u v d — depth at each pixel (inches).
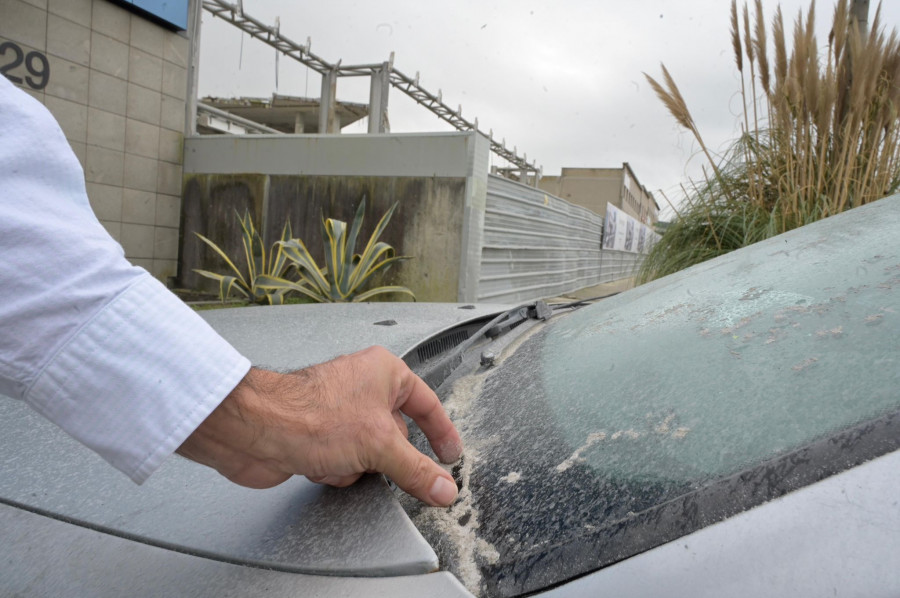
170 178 237.1
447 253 195.3
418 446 26.0
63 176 17.9
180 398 17.6
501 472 21.8
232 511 21.1
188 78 246.4
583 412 23.6
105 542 20.1
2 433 27.4
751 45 133.4
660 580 15.1
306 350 39.9
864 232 29.6
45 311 16.6
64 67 200.2
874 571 13.5
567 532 17.4
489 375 33.1
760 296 27.0
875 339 19.7
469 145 190.7
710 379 21.8
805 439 16.8
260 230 222.7
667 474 18.0
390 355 23.1
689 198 143.4
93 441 17.3
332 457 19.5
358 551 18.1
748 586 14.2
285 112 502.6
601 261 459.2
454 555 18.2
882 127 122.8
